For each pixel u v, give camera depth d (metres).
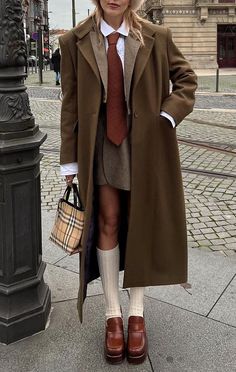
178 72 2.46
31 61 46.94
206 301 3.23
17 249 2.73
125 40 2.36
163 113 2.40
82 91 2.42
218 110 13.96
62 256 3.92
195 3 42.41
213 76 34.50
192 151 8.30
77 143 2.55
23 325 2.79
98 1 2.35
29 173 2.69
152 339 2.81
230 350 2.72
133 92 2.36
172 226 2.63
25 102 2.62
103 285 2.71
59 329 2.90
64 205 2.62
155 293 3.32
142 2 2.39
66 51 2.45
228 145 8.82
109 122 2.41
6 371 2.54
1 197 2.63
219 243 4.50
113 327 2.66
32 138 2.62
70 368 2.56
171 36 2.46
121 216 2.70
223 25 43.97
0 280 2.77
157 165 2.48
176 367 2.57
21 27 2.50
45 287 3.05
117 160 2.47
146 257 2.62
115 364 2.59
